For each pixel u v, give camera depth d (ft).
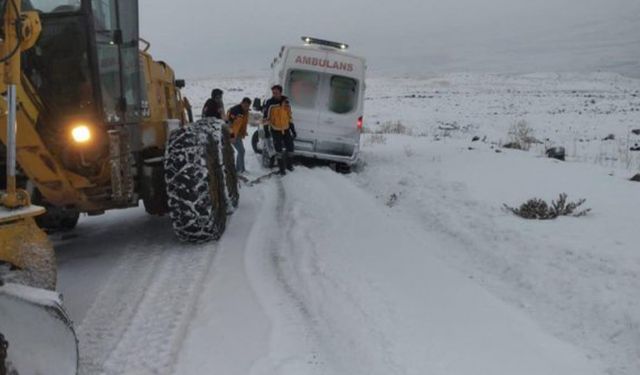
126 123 19.80
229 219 26.73
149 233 25.03
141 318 15.60
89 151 18.04
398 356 12.87
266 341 13.99
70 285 18.39
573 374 12.25
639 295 14.92
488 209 24.61
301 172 42.80
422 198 28.48
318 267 18.78
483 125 88.58
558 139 66.23
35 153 16.88
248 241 22.58
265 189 35.29
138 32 20.79
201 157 21.20
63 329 10.25
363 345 13.41
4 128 15.28
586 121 90.02
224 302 16.46
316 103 46.50
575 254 18.01
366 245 21.34
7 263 11.04
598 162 42.42
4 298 9.83
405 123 95.25
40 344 10.03
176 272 19.15
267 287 17.52
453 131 80.23
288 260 20.01
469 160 39.42
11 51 11.22
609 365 12.59
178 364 13.10
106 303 16.74
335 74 46.50
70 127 17.67
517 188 28.66
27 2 16.71
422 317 14.89
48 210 20.79
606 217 22.43
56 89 17.40
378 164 44.32
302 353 13.37
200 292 17.33
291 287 17.48
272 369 12.64
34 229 11.71
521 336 13.92
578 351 13.28
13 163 11.21
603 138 66.33
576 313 14.79
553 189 28.12
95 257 21.50
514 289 16.80
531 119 96.02
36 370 9.91
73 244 23.89
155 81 25.71
